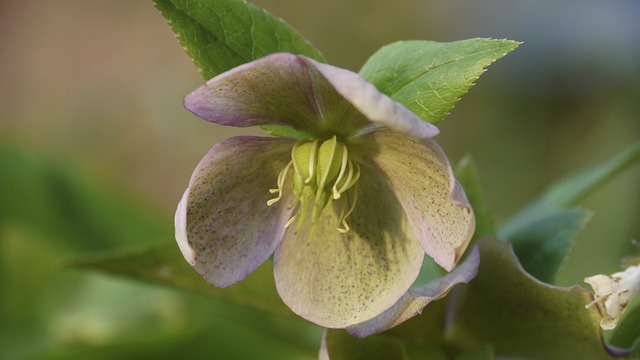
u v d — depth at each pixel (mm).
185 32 378
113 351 492
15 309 539
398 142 377
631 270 371
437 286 365
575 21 929
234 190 384
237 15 383
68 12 1272
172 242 402
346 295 384
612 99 899
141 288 529
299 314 383
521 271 374
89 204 546
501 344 393
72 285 540
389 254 384
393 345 390
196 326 490
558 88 916
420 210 380
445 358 389
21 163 545
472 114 937
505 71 937
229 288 407
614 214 676
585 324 377
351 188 389
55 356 489
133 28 1226
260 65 361
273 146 385
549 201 459
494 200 899
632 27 907
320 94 376
